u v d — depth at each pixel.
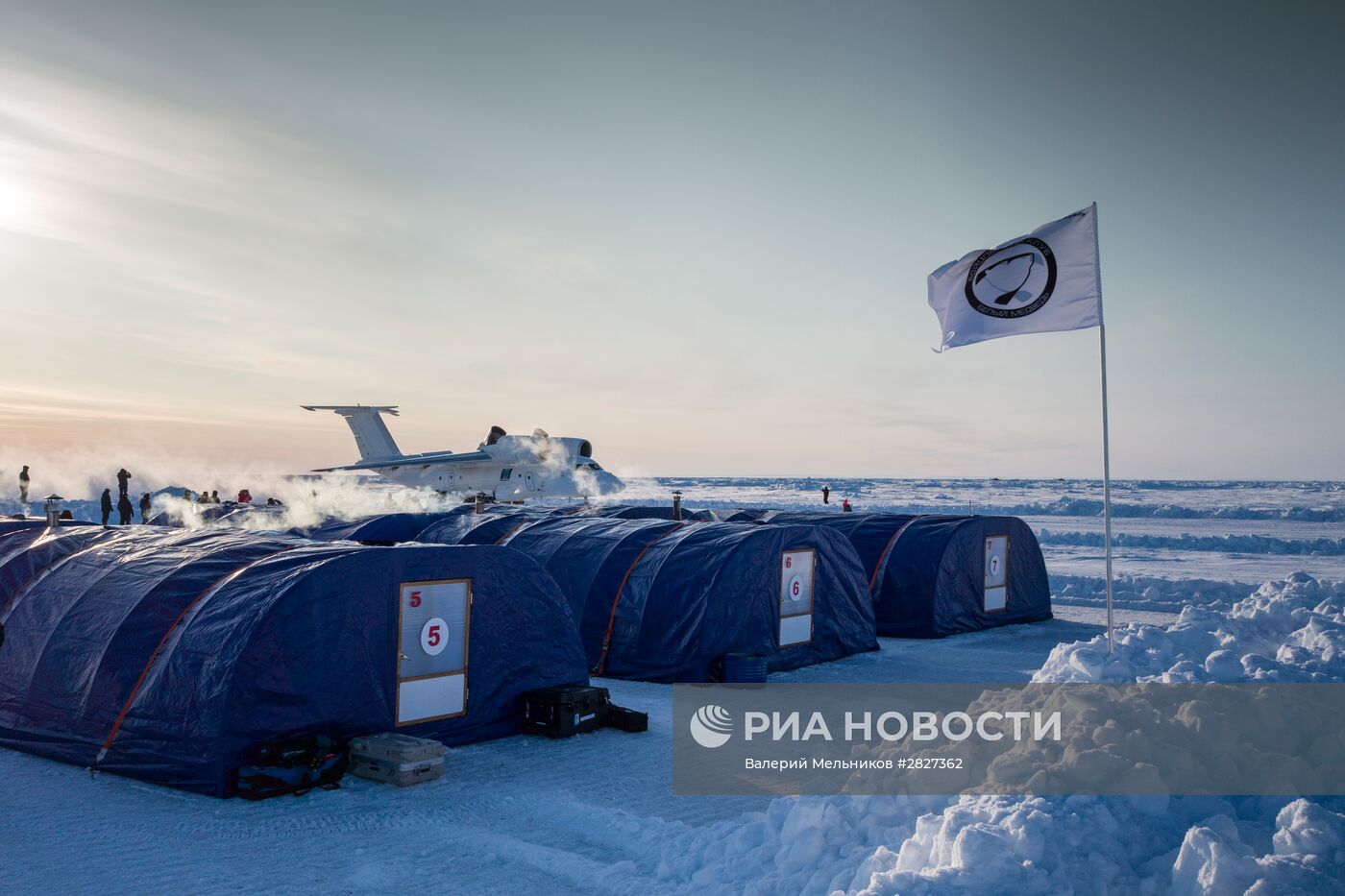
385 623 8.60
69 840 6.39
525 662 9.87
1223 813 5.05
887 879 4.54
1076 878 4.50
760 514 22.00
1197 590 22.48
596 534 14.88
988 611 18.61
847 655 15.04
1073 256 9.84
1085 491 110.94
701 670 12.70
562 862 5.96
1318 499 81.38
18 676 8.97
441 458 43.75
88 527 12.66
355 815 6.98
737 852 5.74
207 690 7.60
